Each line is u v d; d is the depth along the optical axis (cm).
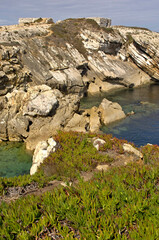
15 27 6191
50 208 616
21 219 588
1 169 1922
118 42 6081
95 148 1412
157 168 870
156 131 2717
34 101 2692
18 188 930
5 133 2586
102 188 712
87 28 6278
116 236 504
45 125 2620
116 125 2956
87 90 5134
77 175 1032
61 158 1321
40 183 975
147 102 4075
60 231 529
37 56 4553
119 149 1427
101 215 563
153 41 5784
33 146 2414
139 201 596
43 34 5675
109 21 7612
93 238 491
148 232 482
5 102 2831
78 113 3123
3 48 3981
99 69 5356
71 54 5306
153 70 5916
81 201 619
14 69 3662
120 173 861
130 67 5969
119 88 5431
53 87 4269
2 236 534
